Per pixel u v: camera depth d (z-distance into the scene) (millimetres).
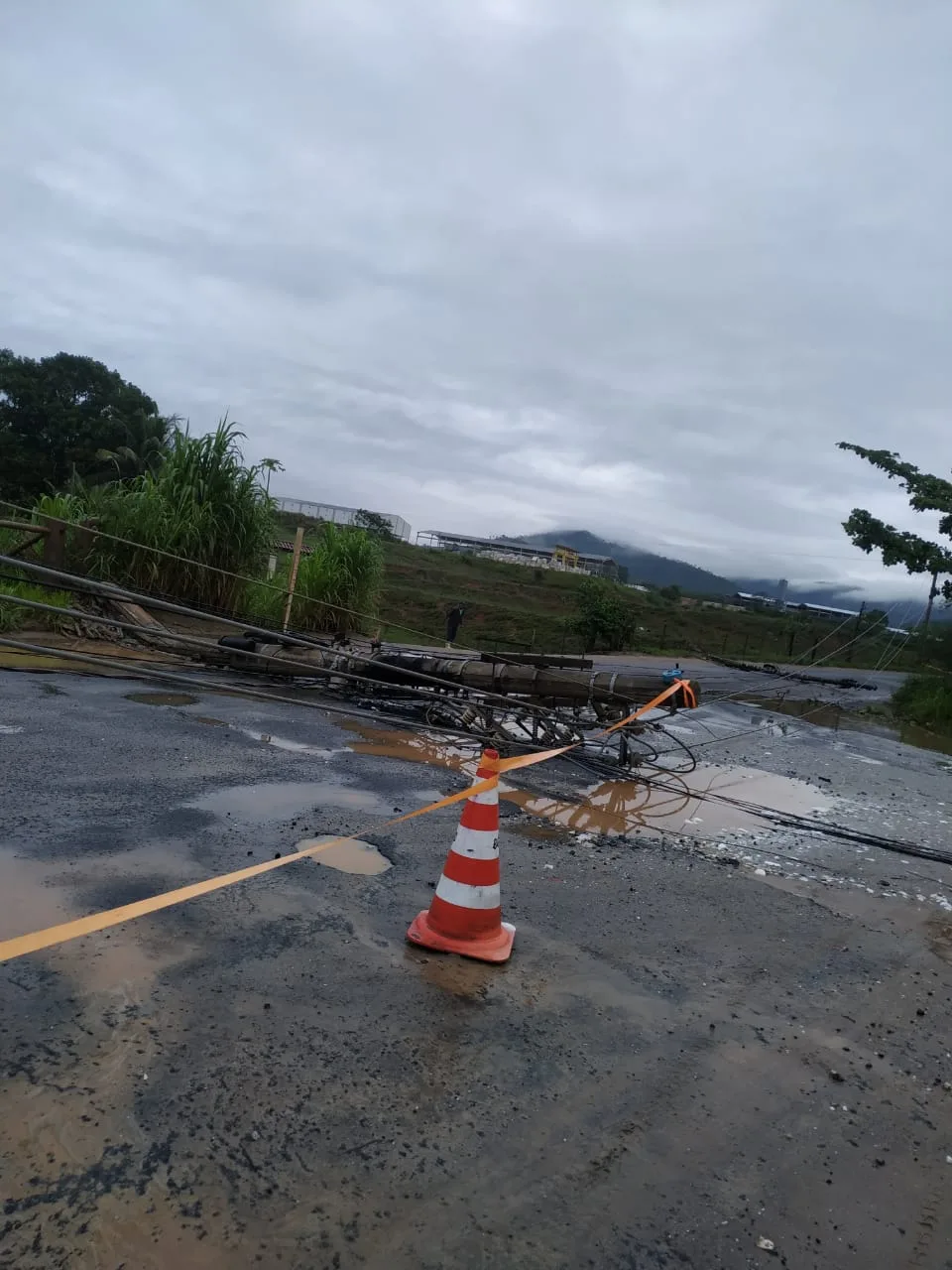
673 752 10000
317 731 7941
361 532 16688
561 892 4633
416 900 4141
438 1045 2928
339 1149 2336
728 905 4824
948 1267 2234
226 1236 1985
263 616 13578
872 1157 2678
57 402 40469
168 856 4172
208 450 13539
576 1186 2340
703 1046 3211
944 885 5840
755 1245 2217
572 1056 2998
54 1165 2117
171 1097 2430
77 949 3150
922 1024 3670
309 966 3311
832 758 11219
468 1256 2033
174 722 7277
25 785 4934
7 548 12273
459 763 7582
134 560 12430
